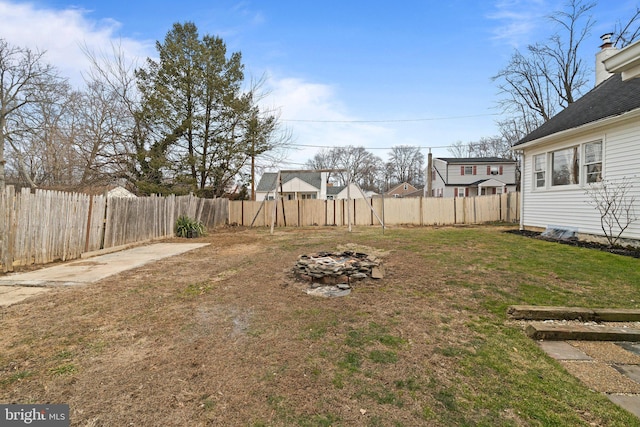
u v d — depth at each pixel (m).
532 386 2.02
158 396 1.90
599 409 1.80
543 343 2.68
